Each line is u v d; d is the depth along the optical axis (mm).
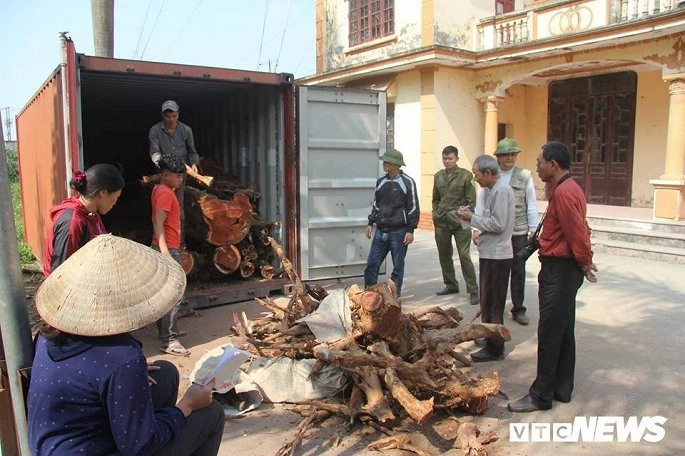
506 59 12359
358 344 4336
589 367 4859
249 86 7367
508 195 4859
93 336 1999
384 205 6480
